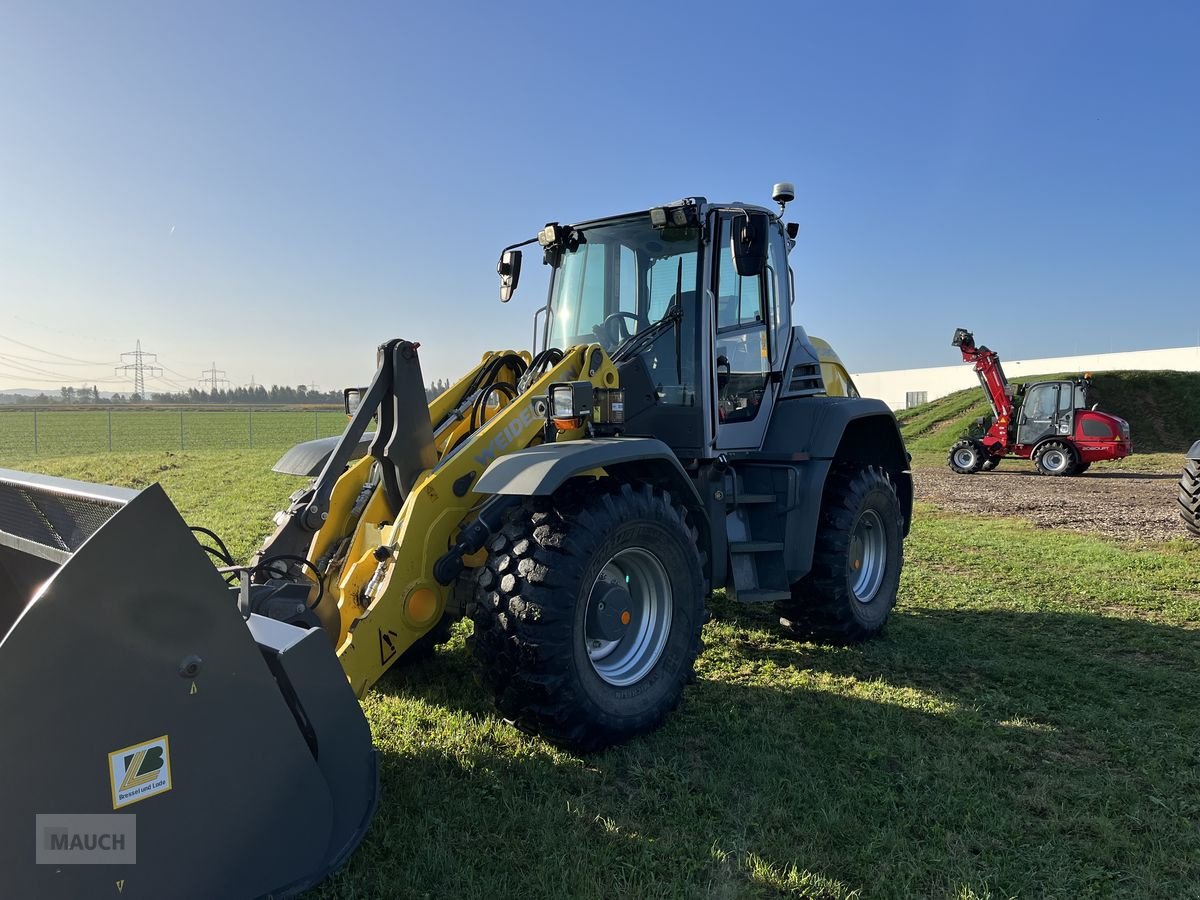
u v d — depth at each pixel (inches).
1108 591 247.0
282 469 175.3
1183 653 187.8
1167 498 510.9
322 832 83.6
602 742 127.1
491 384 159.3
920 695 157.9
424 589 122.6
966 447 743.1
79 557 68.2
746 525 181.8
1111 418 680.4
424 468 130.5
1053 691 162.1
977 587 255.4
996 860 101.2
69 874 68.3
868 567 205.5
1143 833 108.8
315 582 128.0
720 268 174.2
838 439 183.5
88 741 68.7
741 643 194.5
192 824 74.7
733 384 178.4
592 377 153.2
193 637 74.5
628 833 105.1
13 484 100.0
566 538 121.5
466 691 154.0
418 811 108.0
